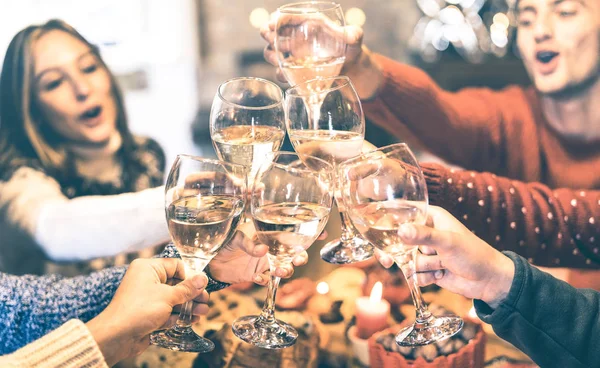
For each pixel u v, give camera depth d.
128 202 1.99
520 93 1.83
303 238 0.82
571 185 1.72
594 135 1.74
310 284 1.27
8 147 1.98
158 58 2.05
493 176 1.56
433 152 1.81
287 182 0.83
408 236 0.76
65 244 1.96
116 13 2.01
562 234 1.59
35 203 1.96
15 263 1.97
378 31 1.92
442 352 0.97
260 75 2.09
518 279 0.84
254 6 2.06
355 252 1.02
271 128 0.97
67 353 0.76
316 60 1.04
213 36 2.07
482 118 1.83
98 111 2.00
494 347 1.08
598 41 1.79
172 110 2.07
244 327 0.89
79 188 1.98
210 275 0.98
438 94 1.79
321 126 0.94
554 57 1.78
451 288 0.88
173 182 0.81
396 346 0.99
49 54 1.98
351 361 1.05
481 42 1.86
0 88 1.98
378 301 1.08
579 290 0.88
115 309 0.82
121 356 0.82
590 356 0.85
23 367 0.75
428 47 1.90
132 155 2.04
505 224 1.57
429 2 1.89
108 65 2.03
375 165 0.77
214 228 0.80
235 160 0.96
